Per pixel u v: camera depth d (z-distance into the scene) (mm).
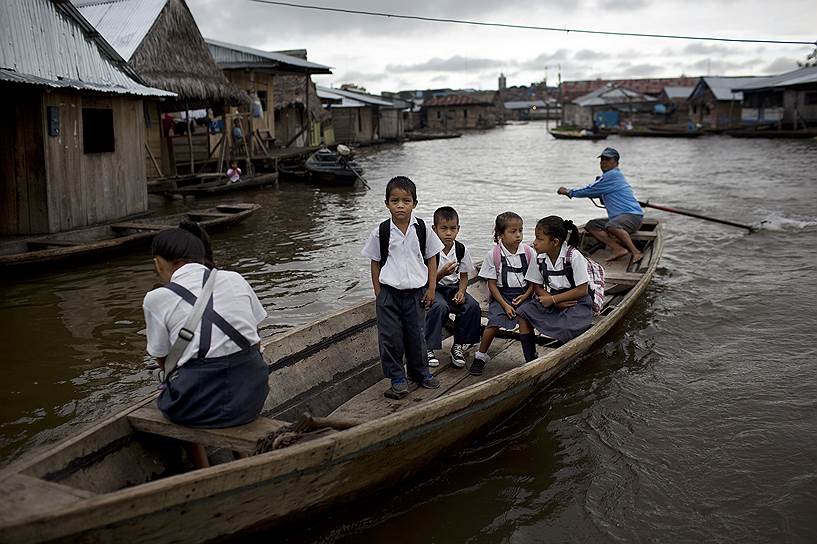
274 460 2996
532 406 5031
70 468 3180
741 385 5301
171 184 15750
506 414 4672
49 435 4566
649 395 5188
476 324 5184
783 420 4719
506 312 5129
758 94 44875
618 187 8859
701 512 3758
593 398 5156
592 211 14711
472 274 6910
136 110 11953
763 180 19953
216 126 19125
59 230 10008
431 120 72375
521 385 4512
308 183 19922
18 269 8391
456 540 3559
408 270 4383
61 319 6844
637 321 6863
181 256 3453
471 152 36375
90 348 6070
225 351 3332
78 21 10945
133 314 6996
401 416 3514
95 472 3277
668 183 19812
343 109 40781
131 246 9578
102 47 11422
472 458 4332
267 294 7789
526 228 12570
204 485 2809
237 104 18094
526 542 3549
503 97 115312
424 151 37562
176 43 16312
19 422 4734
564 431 4668
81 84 10188
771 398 5059
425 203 16312
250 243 10844
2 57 9273
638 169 24344
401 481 3912
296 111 29516
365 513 3770
